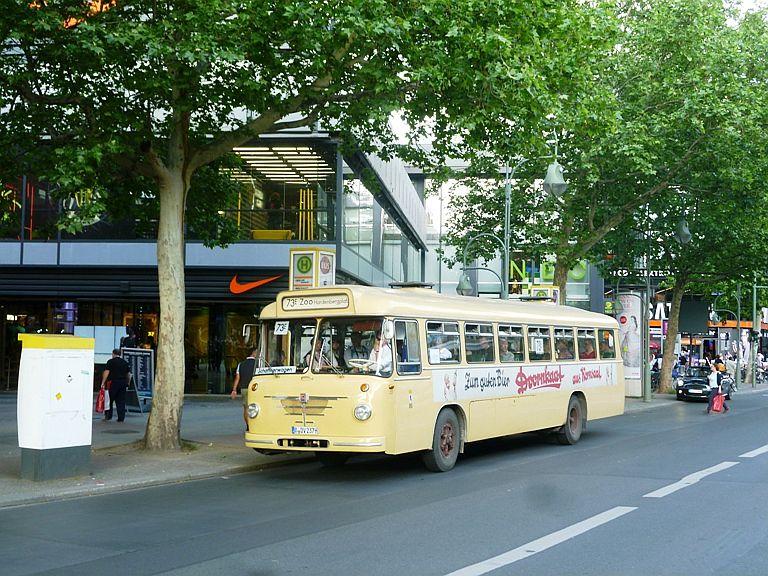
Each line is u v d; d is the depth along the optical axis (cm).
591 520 949
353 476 1372
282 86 1653
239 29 1441
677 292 4212
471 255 3247
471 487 1230
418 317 1399
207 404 2811
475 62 1509
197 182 1908
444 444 1437
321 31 1436
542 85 1548
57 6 1408
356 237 3250
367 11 1445
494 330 1628
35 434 1230
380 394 1286
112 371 2172
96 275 3064
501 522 945
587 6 2017
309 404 1309
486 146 1784
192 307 3144
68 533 904
